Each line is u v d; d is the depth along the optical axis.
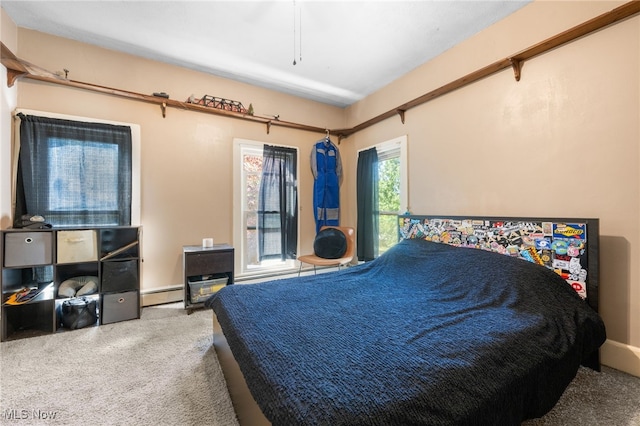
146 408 1.28
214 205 3.02
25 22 2.17
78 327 2.12
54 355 1.73
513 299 1.50
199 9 2.04
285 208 3.41
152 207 2.70
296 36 2.35
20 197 2.17
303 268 3.55
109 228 2.26
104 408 1.28
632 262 1.56
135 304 2.33
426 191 2.71
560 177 1.82
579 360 1.32
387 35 2.33
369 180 3.39
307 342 1.09
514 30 2.05
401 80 3.02
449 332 1.18
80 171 2.35
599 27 1.64
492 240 2.05
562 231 1.69
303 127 3.52
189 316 2.41
